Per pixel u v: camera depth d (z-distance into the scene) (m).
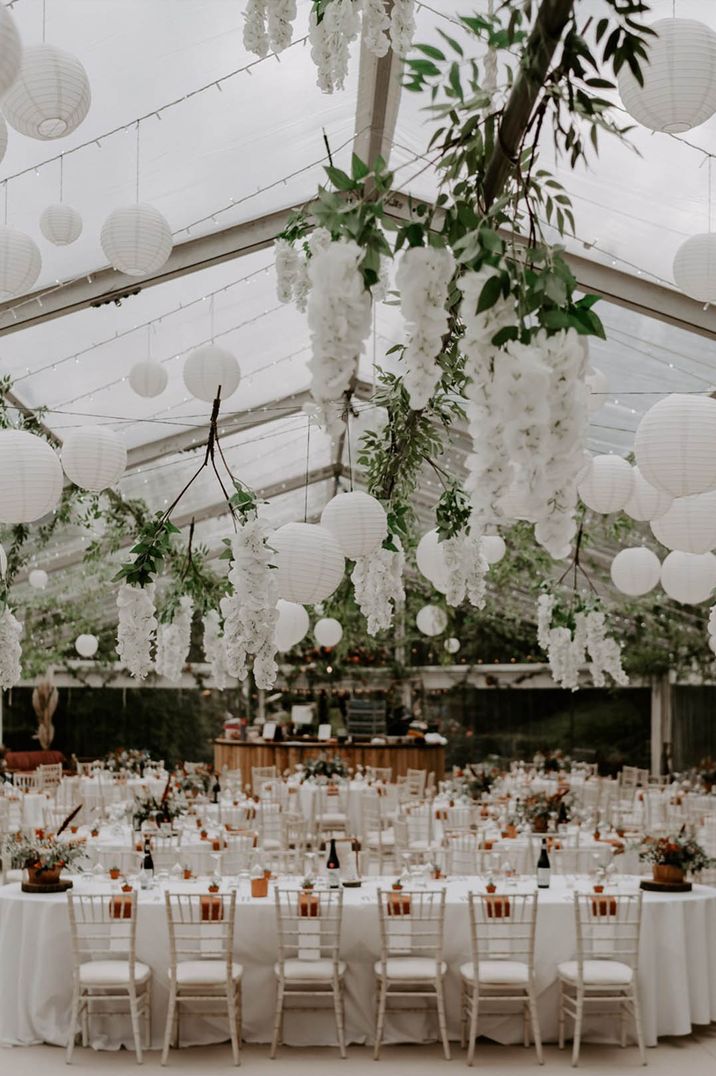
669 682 18.47
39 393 8.55
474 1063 6.30
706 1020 6.88
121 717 19.56
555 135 2.13
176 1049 6.54
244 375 9.23
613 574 7.31
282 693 18.89
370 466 5.37
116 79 5.11
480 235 1.78
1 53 1.67
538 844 9.36
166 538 4.66
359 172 1.95
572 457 1.72
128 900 6.35
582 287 6.70
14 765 17.81
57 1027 6.58
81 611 15.59
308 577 4.68
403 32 2.44
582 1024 6.72
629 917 6.75
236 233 6.83
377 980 6.69
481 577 4.98
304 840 10.49
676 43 2.98
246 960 6.69
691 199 5.62
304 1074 6.07
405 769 15.94
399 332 8.48
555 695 19.33
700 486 3.75
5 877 10.36
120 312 7.35
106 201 6.03
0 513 4.14
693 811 12.05
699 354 7.44
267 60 5.16
